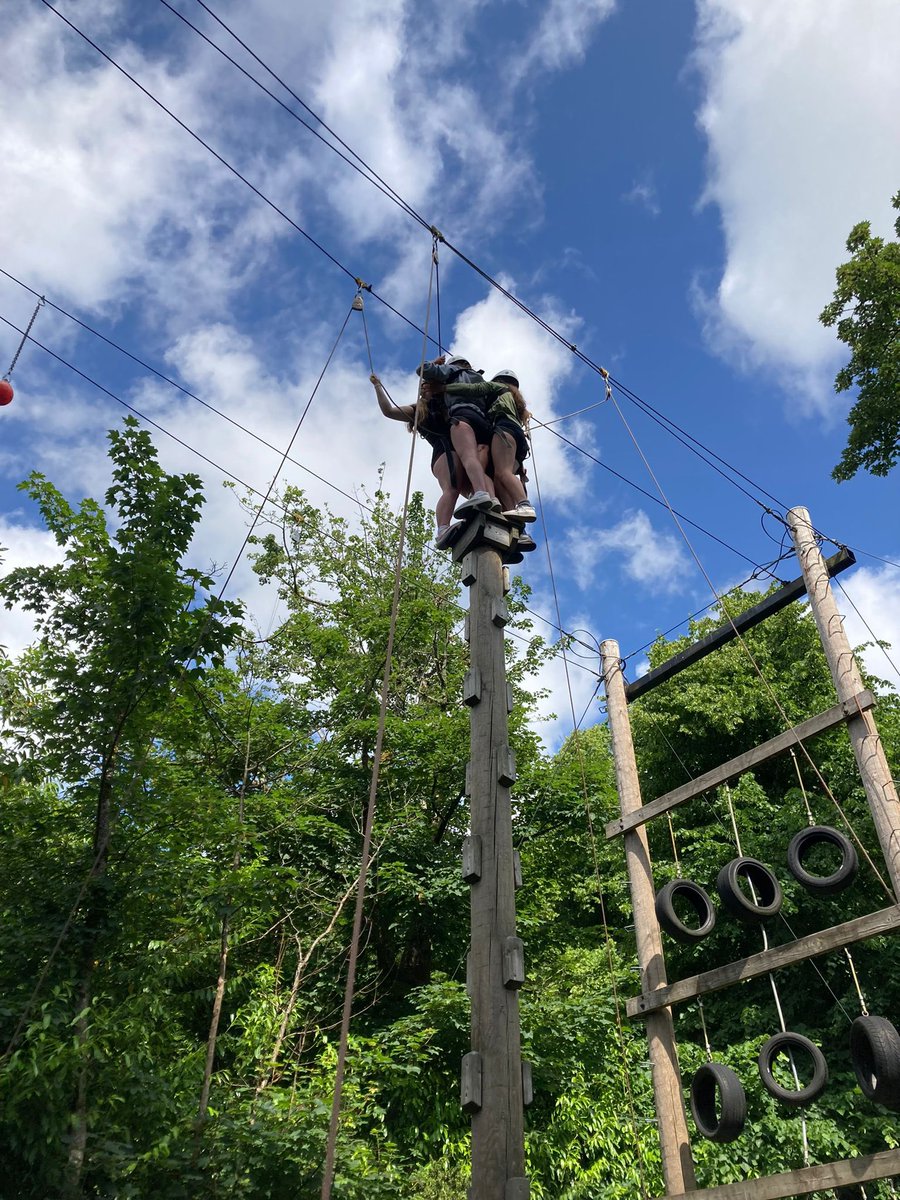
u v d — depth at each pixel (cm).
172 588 611
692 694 1669
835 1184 488
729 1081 549
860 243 1412
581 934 1569
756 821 1541
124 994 570
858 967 1323
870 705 561
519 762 1535
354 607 1608
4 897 555
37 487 652
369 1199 743
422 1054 1007
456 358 632
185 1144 586
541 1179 1018
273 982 1005
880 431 1400
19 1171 478
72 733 601
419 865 1308
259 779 1247
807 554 636
